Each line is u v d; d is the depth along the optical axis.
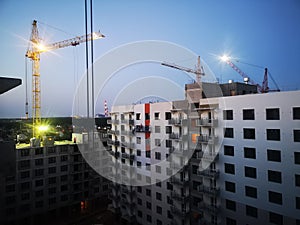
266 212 17.78
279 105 17.33
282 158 17.11
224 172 20.52
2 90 3.16
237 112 19.81
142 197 27.92
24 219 28.75
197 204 22.89
